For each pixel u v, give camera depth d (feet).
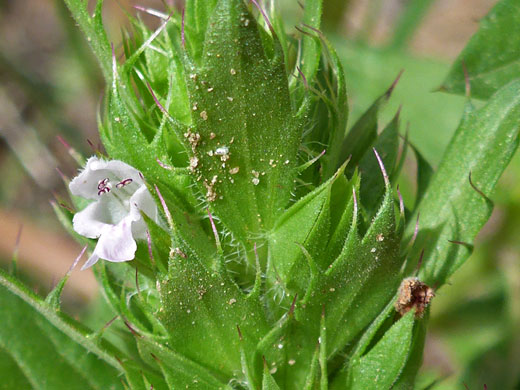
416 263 0.25
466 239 0.24
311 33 0.22
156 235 0.21
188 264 0.20
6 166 0.54
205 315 0.21
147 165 0.21
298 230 0.21
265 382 0.21
